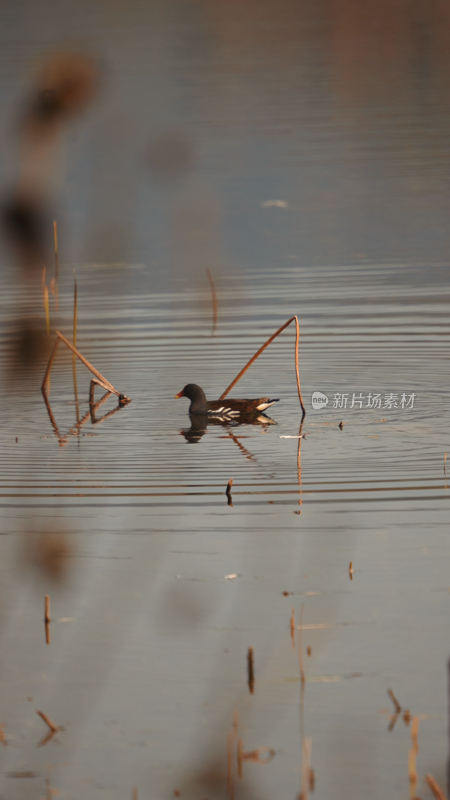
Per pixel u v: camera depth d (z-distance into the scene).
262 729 14.20
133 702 15.00
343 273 47.50
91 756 13.77
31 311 9.30
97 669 15.98
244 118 71.38
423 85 80.25
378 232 53.53
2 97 30.97
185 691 15.26
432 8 105.19
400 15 103.19
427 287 44.81
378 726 14.16
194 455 26.50
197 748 13.80
